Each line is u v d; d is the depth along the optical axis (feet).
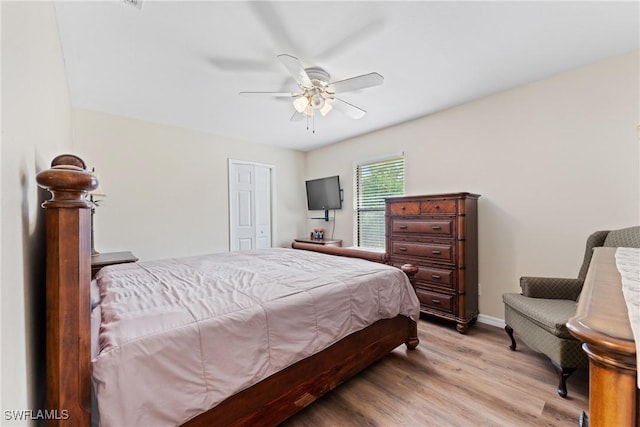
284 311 4.36
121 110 9.98
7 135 2.07
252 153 14.64
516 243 8.63
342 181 14.65
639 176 6.68
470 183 9.66
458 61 7.00
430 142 10.77
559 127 7.79
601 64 7.11
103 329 3.31
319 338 4.76
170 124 11.62
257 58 6.70
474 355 7.07
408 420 4.85
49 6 4.35
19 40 2.48
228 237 13.57
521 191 8.50
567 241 7.72
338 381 5.36
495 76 7.82
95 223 10.01
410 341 7.30
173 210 11.86
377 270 6.66
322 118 11.09
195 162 12.53
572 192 7.61
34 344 3.03
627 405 1.43
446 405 5.21
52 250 2.65
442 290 8.96
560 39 6.15
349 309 5.41
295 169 16.58
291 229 16.37
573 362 5.33
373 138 12.97
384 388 5.74
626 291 2.16
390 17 5.37
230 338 3.69
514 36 6.01
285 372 4.47
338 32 5.79
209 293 4.57
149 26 5.51
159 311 3.76
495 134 9.01
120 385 2.83
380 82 6.75
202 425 3.52
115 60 6.71
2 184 1.94
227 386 3.55
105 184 10.21
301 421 4.84
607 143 7.08
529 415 4.93
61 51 6.12
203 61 6.81
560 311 5.99
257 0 4.88
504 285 8.89
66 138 7.55
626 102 6.81
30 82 2.97
